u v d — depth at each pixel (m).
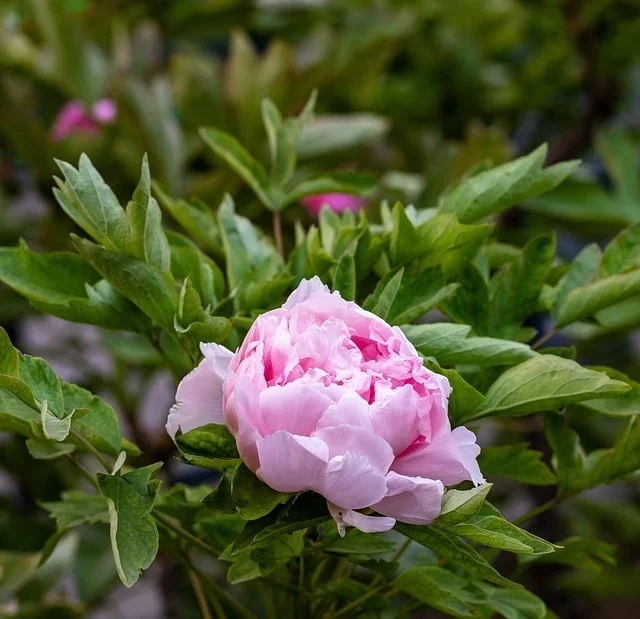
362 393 0.90
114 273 1.00
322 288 0.94
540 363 0.98
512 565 1.98
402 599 1.51
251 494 0.91
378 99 2.15
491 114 2.25
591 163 2.46
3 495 1.73
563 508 2.17
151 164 1.50
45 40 1.64
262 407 0.89
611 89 1.90
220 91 1.61
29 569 1.42
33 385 0.97
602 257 1.09
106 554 1.64
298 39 2.06
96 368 1.73
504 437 1.95
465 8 2.22
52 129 1.66
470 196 1.08
